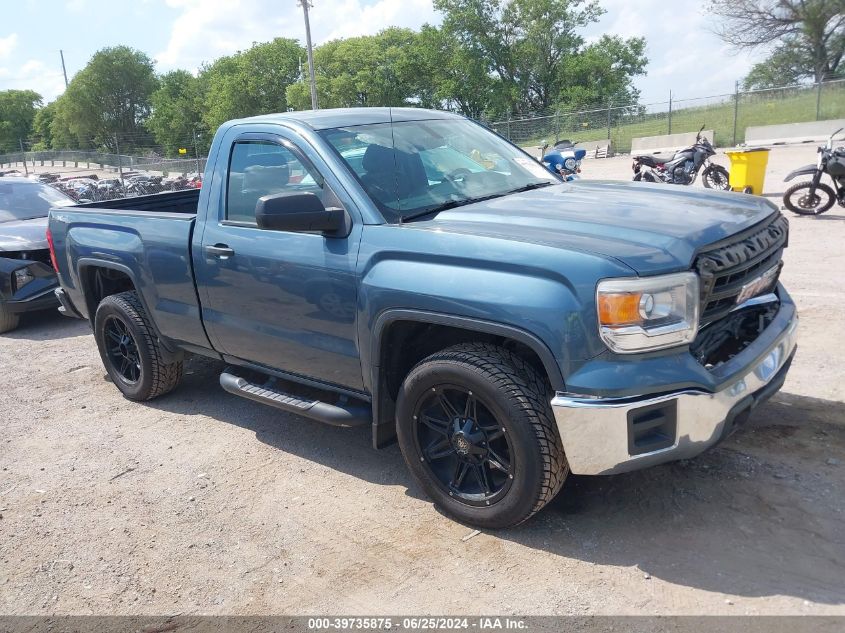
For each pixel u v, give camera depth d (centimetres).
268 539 354
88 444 484
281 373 424
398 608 295
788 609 270
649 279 281
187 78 9750
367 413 381
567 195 382
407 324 350
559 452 307
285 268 385
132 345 540
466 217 349
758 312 351
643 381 283
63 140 11250
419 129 432
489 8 5950
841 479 350
